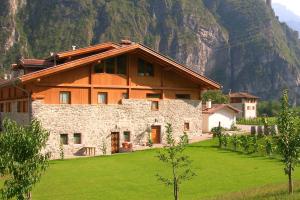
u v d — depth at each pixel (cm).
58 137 3634
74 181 2455
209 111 5784
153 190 2230
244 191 2023
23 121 3744
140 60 4150
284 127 1923
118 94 4000
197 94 4481
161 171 2745
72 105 3719
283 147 1919
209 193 2164
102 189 2253
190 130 4422
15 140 1373
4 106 4462
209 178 2550
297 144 1886
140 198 2066
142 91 4144
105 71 3938
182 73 4316
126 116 4009
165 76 4291
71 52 3941
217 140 4356
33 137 1397
